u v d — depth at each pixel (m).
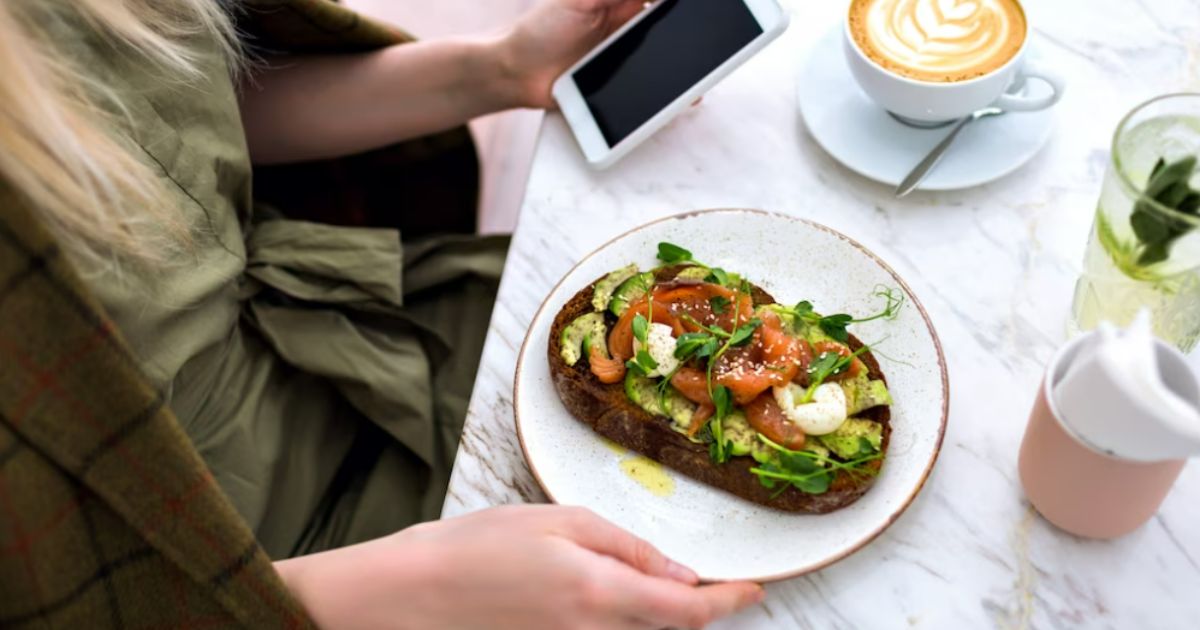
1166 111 0.75
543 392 0.81
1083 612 0.73
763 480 0.75
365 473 0.98
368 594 0.74
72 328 0.62
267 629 0.71
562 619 0.72
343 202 1.15
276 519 0.93
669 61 0.92
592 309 0.83
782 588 0.75
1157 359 0.68
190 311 0.87
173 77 0.87
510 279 0.88
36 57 0.73
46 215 0.74
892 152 0.90
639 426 0.78
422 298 1.02
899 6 0.89
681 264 0.84
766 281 0.85
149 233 0.83
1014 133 0.90
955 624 0.73
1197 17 0.94
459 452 0.82
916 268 0.86
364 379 0.94
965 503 0.77
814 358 0.78
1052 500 0.73
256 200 1.10
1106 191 0.74
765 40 0.88
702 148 0.93
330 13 0.99
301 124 1.06
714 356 0.77
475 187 1.16
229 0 0.95
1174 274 0.73
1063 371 0.70
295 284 0.95
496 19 1.84
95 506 0.67
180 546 0.67
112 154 0.79
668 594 0.71
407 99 1.04
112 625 0.69
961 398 0.81
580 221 0.91
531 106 1.05
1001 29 0.87
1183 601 0.73
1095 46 0.94
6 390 0.62
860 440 0.75
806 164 0.92
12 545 0.65
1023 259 0.86
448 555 0.73
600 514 0.77
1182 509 0.75
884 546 0.76
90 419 0.64
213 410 0.90
